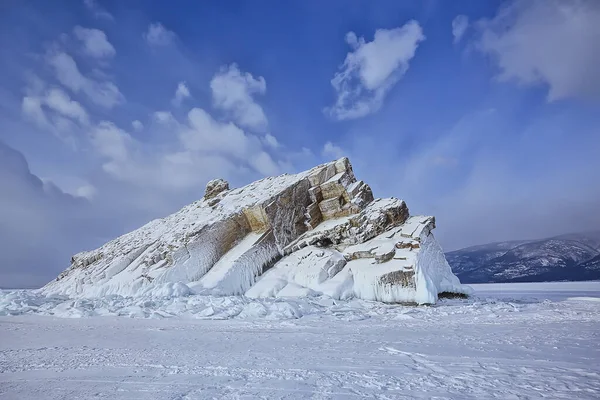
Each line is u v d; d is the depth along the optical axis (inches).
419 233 866.1
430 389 206.7
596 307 666.2
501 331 423.8
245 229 1015.0
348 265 869.2
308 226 1020.5
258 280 893.2
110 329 482.0
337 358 291.7
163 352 324.5
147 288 848.3
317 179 1073.5
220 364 274.2
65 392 208.7
